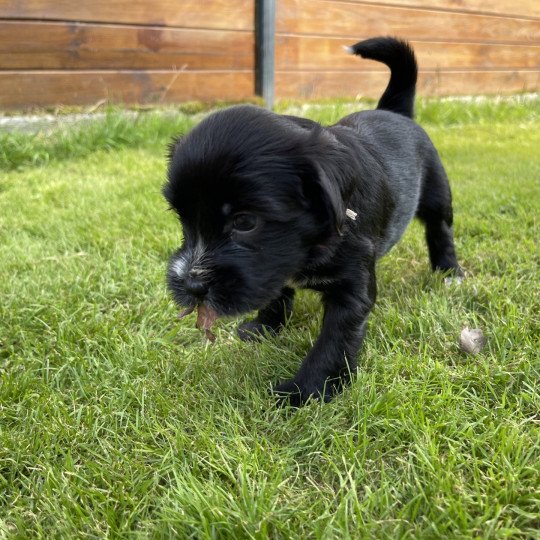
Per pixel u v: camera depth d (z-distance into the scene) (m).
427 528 0.31
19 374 0.47
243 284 0.37
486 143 1.37
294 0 1.50
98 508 0.34
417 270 0.65
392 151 0.53
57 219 0.80
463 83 1.90
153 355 0.48
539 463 0.34
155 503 0.34
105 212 0.82
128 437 0.39
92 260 0.67
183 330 0.54
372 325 0.51
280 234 0.38
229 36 1.42
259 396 0.43
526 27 1.96
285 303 0.53
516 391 0.42
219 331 0.54
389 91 0.63
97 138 1.22
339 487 0.35
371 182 0.45
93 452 0.38
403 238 0.73
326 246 0.40
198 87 1.41
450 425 0.38
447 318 0.51
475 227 0.75
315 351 0.44
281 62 1.54
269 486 0.34
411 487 0.33
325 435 0.39
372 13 1.64
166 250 0.69
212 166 0.37
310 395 0.42
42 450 0.39
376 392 0.42
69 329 0.52
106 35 1.24
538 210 0.79
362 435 0.38
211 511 0.32
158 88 1.35
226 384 0.44
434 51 1.79
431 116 1.66
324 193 0.37
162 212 0.82
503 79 1.99
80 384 0.45
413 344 0.49
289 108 1.49
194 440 0.38
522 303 0.53
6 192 0.94
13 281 0.61
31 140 1.15
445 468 0.34
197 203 0.37
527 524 0.32
